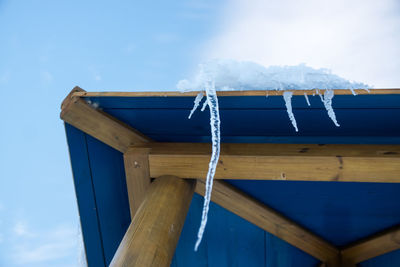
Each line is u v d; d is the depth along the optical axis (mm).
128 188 1966
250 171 1830
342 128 1876
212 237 2348
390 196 2094
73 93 1941
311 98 1742
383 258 2309
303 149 1870
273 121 1896
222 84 1739
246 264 2389
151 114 1978
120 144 2043
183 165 1861
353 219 2219
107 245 2293
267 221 2188
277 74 1725
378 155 1745
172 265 2447
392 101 1706
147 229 1441
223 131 1988
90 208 2223
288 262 2371
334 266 2293
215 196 2123
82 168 2145
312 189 2141
